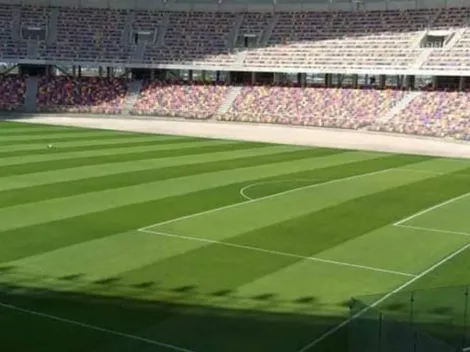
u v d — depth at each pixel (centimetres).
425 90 6950
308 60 7588
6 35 8231
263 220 2592
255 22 8238
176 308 1667
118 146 4894
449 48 6981
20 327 1535
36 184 3206
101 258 2052
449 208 2908
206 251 2156
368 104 6988
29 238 2247
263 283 1866
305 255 2145
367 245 2281
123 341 1474
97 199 2891
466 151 5184
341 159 4538
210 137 5797
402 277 1953
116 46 8244
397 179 3691
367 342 1353
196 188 3225
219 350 1440
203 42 8181
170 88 8012
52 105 7838
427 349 1237
